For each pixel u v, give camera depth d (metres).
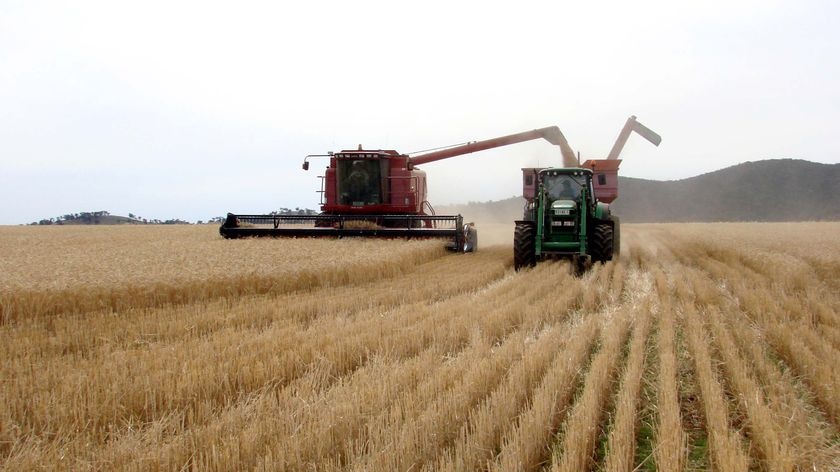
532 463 4.20
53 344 7.12
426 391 5.09
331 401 4.93
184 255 14.14
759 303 9.46
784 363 6.80
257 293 11.41
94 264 12.51
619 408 4.91
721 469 4.04
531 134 21.92
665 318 8.29
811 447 4.42
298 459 3.90
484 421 4.44
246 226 20.67
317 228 19.91
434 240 19.02
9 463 3.89
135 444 4.12
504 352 6.45
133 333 7.70
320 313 9.59
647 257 18.70
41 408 4.73
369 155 21.33
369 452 4.05
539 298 10.62
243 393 5.40
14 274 10.66
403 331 7.50
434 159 22.69
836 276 13.98
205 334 8.02
